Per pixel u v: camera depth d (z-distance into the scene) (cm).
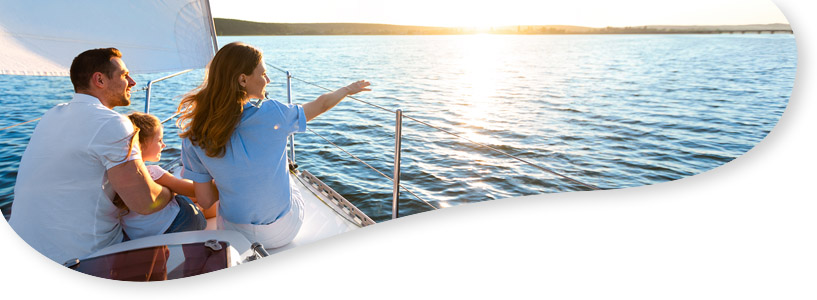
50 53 223
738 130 1368
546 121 1551
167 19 249
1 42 209
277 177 173
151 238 173
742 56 3191
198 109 158
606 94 2177
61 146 154
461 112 1661
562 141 1276
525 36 6831
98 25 231
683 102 1880
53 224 159
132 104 923
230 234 176
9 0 208
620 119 1587
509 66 3506
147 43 246
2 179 421
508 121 1538
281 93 1681
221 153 162
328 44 5881
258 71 160
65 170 155
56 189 157
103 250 164
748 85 1823
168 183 178
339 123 1087
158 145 175
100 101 161
